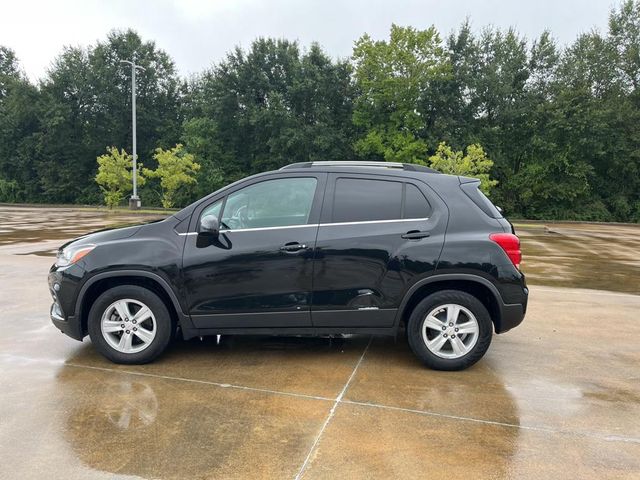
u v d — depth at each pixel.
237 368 4.48
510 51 37.34
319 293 4.41
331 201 4.50
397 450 3.10
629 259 12.68
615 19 38.78
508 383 4.23
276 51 39.09
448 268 4.34
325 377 4.29
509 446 3.17
